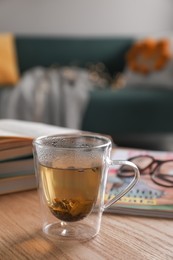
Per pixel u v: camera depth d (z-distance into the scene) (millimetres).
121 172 701
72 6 3141
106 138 534
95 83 2768
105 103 2369
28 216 549
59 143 547
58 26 3133
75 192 481
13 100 2363
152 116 2418
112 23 3258
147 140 2869
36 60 2924
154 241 470
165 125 2443
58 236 479
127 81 2893
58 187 482
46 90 2422
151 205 562
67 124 2318
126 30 3303
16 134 721
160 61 2762
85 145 546
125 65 3115
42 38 2965
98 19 3219
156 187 640
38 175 508
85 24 3195
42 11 3074
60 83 2539
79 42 3039
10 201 611
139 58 2898
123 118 2393
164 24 3404
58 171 478
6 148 624
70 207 483
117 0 3236
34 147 508
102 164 495
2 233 495
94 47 3070
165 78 2711
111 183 657
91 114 2375
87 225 502
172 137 2875
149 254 437
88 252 442
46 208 504
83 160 484
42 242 468
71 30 3170
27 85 2449
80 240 470
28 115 2332
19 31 3041
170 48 2793
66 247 455
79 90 2438
